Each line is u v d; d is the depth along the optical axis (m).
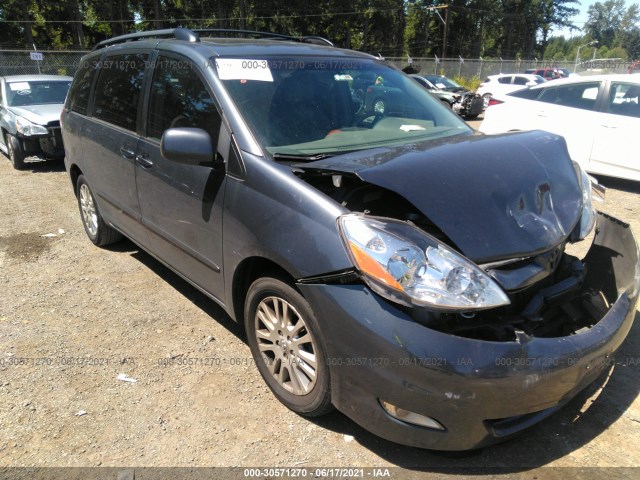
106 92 4.25
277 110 2.98
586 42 114.88
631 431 2.56
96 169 4.38
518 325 2.26
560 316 2.54
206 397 2.83
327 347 2.27
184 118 3.19
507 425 2.16
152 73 3.59
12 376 3.00
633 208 6.44
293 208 2.40
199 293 4.07
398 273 2.04
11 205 6.62
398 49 61.66
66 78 10.55
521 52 77.81
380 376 2.10
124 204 3.99
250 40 3.69
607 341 2.30
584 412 2.70
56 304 3.89
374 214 2.54
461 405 2.03
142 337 3.42
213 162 2.81
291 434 2.55
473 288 2.05
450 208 2.28
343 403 2.31
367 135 3.14
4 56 22.33
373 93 3.52
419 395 2.04
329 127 3.12
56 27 42.84
